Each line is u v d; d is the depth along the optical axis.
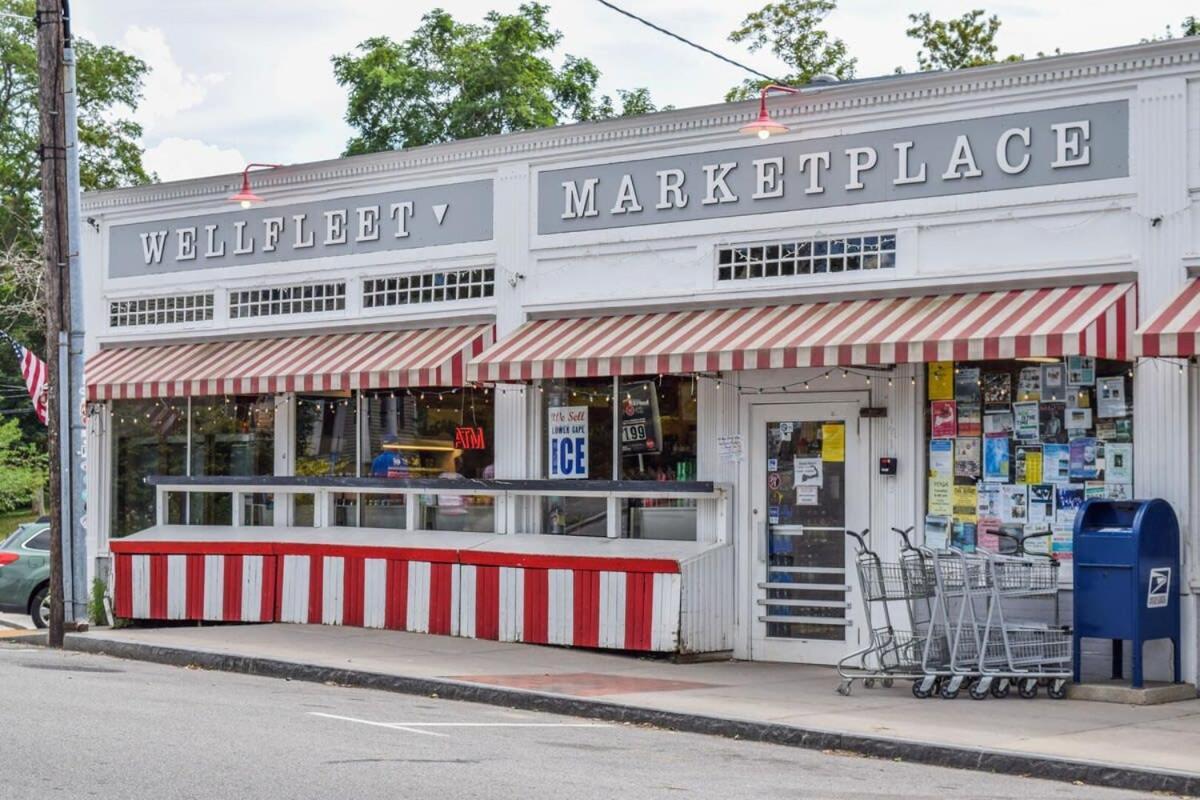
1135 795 9.32
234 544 18.52
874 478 15.17
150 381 19.75
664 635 15.34
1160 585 12.88
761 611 15.82
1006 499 14.34
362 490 18.52
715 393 16.22
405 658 15.08
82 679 13.55
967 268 14.56
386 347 18.30
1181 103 13.45
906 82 14.88
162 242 20.98
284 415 19.75
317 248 19.47
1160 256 13.51
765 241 15.85
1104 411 13.82
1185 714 12.02
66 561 17.42
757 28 37.69
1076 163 13.99
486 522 17.80
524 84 42.62
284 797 8.03
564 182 17.30
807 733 11.07
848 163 15.34
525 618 16.28
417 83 42.41
